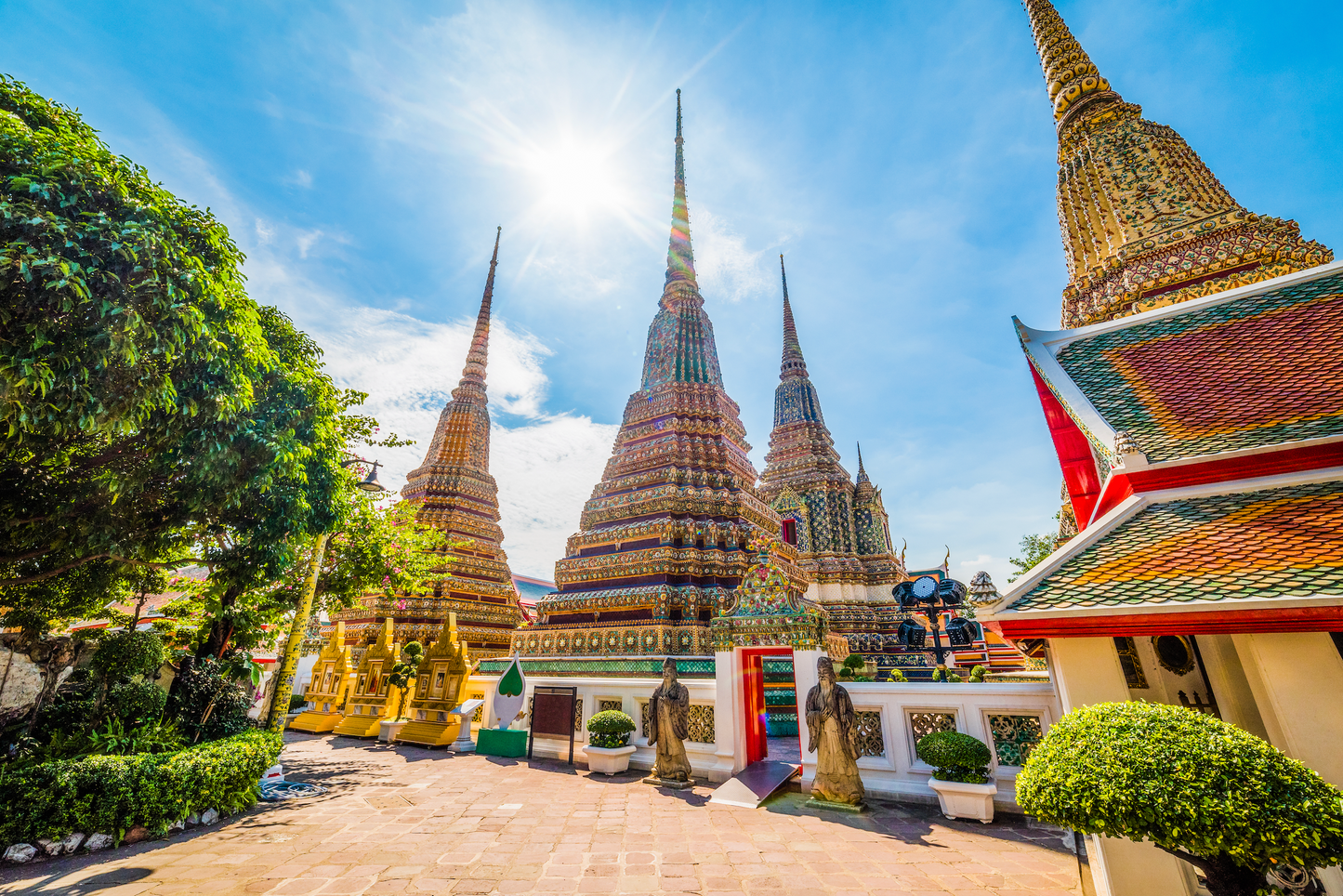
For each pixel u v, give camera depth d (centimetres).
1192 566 572
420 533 1983
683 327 2523
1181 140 1515
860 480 3556
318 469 1008
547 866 646
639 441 2255
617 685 1384
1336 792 360
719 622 1222
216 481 740
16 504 735
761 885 586
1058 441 1080
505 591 2931
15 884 588
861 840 735
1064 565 642
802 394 3794
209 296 670
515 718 1509
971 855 673
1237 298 972
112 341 550
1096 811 394
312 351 1027
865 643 2764
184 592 1548
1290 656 496
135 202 609
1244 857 348
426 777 1173
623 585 1800
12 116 566
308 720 2030
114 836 712
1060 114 1803
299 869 638
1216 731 401
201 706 1056
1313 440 650
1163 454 726
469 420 3391
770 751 1420
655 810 901
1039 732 882
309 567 1248
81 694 989
